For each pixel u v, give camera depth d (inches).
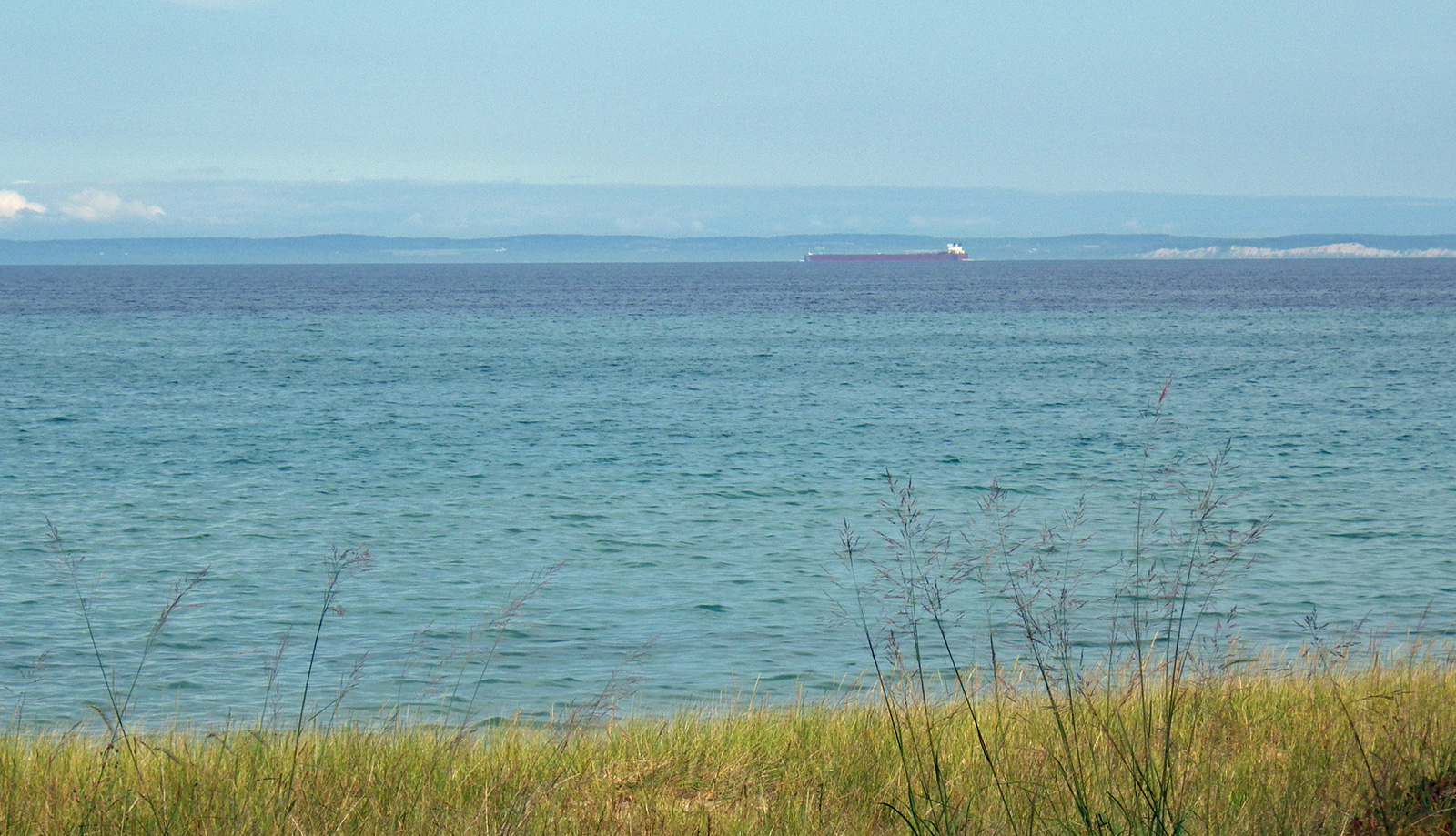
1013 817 515.2
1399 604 1603.1
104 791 557.9
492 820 529.7
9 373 5595.5
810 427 3809.1
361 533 2194.9
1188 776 542.9
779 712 874.8
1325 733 650.2
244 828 501.4
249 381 5315.0
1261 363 6151.6
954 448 3319.4
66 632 1487.5
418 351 7234.3
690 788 634.8
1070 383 5191.9
